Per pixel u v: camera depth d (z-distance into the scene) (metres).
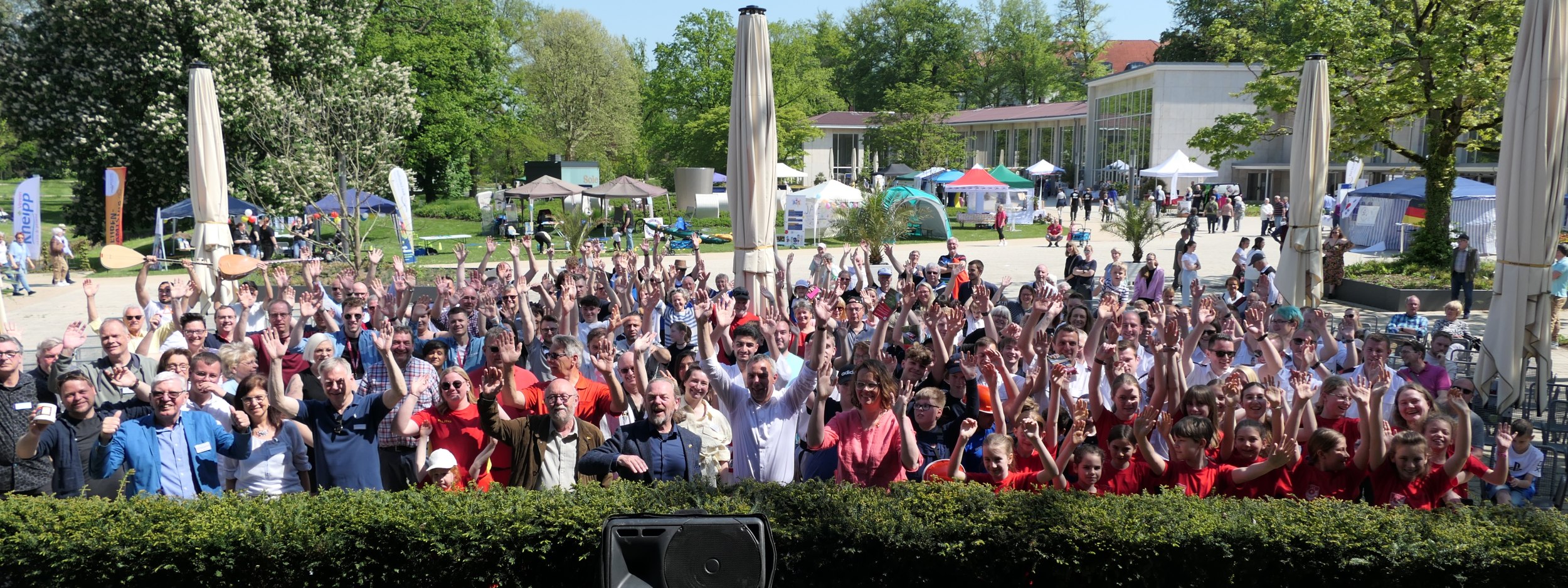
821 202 36.81
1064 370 6.47
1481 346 10.26
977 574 5.35
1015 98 94.81
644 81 74.88
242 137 31.00
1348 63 20.27
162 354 7.22
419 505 5.45
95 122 30.83
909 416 7.06
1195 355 9.48
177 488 6.29
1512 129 9.73
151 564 5.24
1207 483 6.21
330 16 33.53
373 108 27.28
